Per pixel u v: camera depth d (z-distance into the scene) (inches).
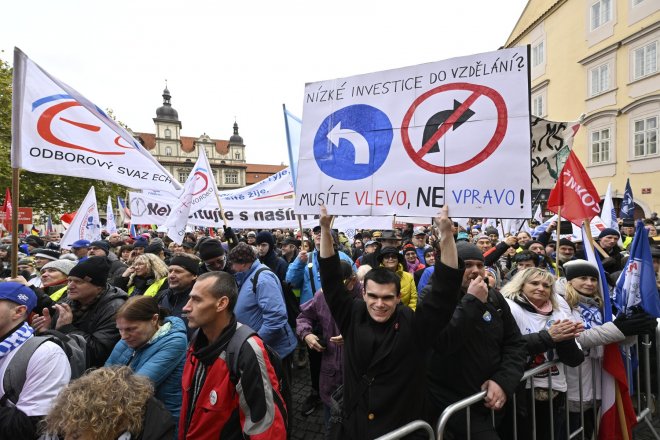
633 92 636.1
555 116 820.6
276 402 69.9
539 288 101.6
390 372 73.1
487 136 82.4
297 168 103.0
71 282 104.2
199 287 73.2
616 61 665.6
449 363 86.4
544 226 268.4
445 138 86.4
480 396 80.0
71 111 139.9
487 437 81.8
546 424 99.6
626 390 105.7
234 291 75.7
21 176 673.0
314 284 177.5
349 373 78.0
